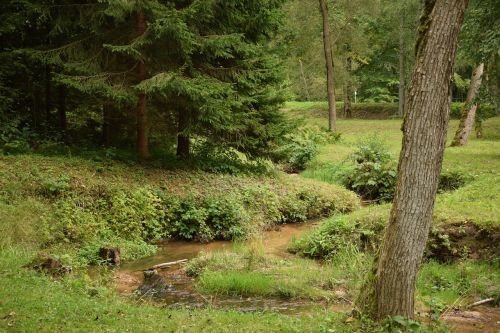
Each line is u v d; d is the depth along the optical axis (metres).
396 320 5.03
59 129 14.34
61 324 4.95
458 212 9.83
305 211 14.41
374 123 38.53
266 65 14.85
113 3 11.07
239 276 8.09
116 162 12.86
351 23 33.78
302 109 47.53
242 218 12.40
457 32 4.94
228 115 13.01
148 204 11.38
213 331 5.18
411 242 5.14
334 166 19.81
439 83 4.96
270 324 5.59
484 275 8.15
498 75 17.77
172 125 15.08
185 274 8.91
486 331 6.03
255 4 14.65
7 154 11.64
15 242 8.72
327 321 5.55
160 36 11.80
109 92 11.68
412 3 34.50
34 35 13.56
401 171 5.18
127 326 5.14
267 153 15.85
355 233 10.27
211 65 14.01
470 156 19.34
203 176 13.93
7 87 12.80
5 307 5.21
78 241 9.74
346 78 37.62
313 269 8.89
